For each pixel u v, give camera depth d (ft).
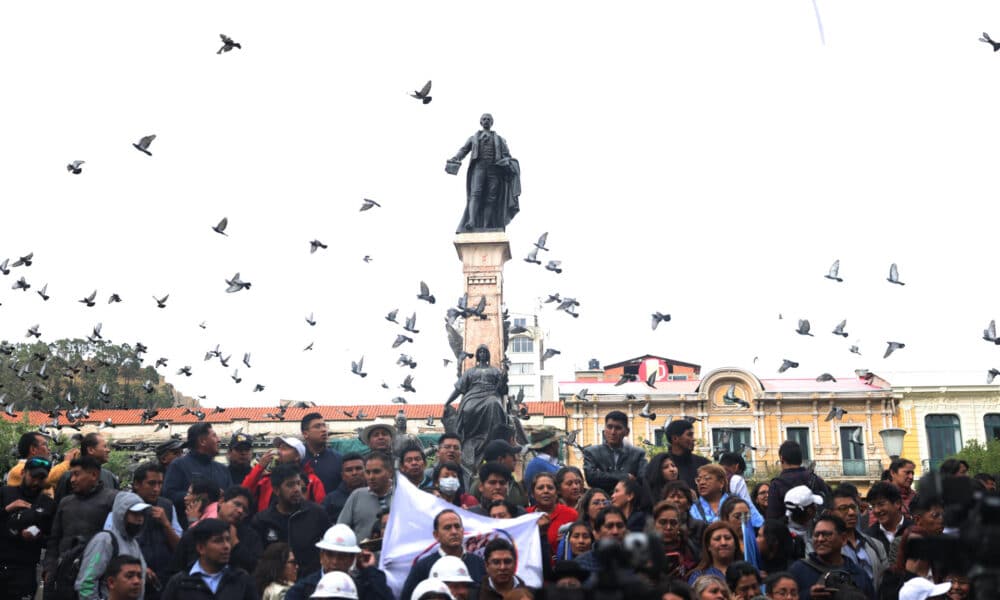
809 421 187.11
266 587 32.32
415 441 40.55
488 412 65.41
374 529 35.40
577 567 28.14
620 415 42.50
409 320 64.23
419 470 38.34
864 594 29.07
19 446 39.24
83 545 31.37
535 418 181.37
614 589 15.14
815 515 34.53
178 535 33.86
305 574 34.09
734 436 186.70
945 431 188.65
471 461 64.08
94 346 176.04
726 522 31.35
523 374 303.68
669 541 31.27
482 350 68.18
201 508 36.29
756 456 184.55
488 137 81.51
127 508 31.45
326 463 41.78
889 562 33.32
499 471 37.14
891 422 188.24
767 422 186.91
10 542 34.37
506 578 28.84
